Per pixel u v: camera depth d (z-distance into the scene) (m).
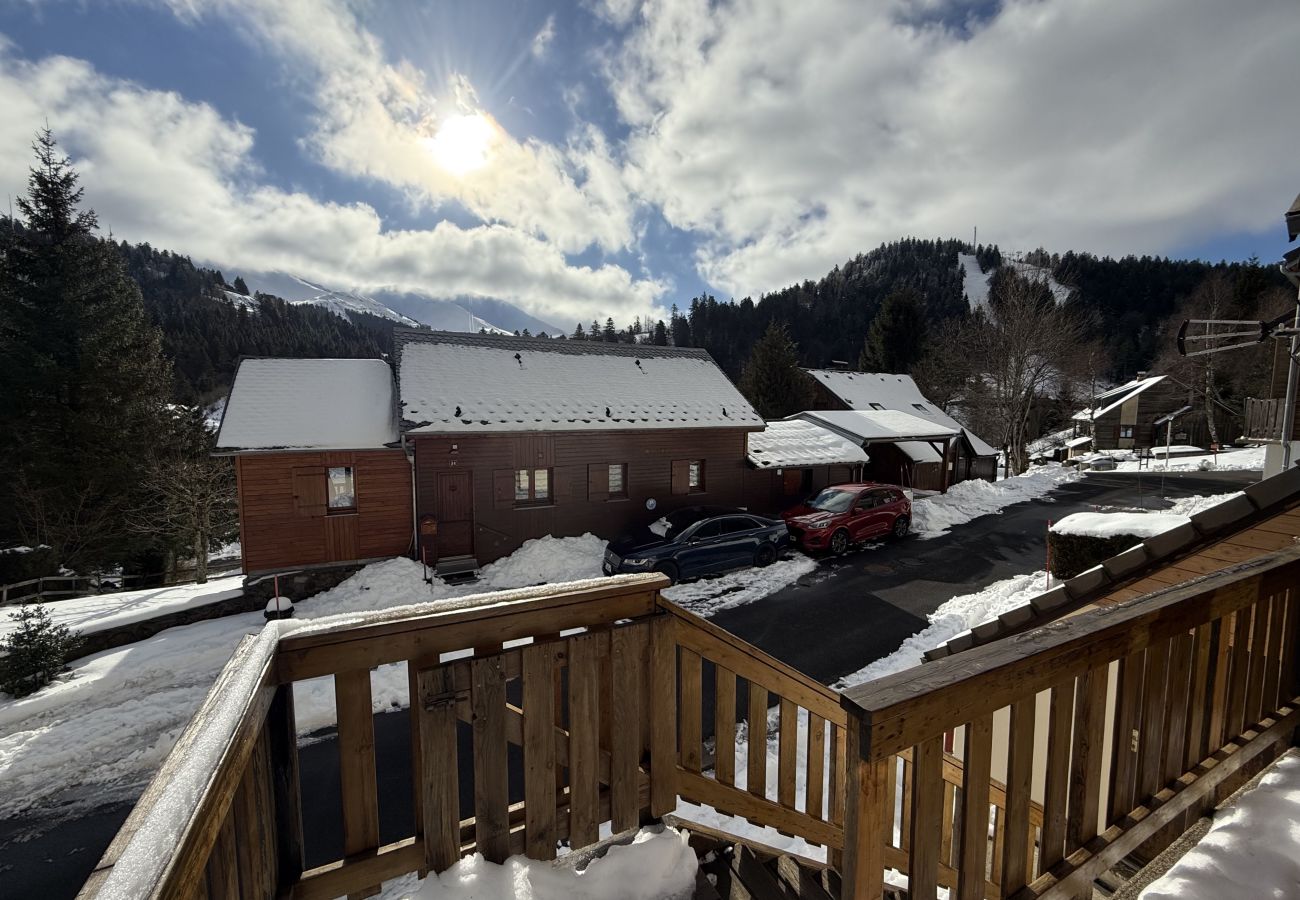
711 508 13.80
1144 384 37.16
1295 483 3.59
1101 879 2.73
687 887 2.24
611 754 2.32
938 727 1.56
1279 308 36.91
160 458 19.56
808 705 3.05
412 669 1.94
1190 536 3.93
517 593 2.17
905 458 22.55
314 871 1.82
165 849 0.88
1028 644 1.84
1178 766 2.42
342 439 12.63
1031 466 33.69
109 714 7.29
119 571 19.39
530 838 2.12
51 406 17.03
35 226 18.44
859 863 1.46
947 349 39.25
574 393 15.61
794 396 33.41
